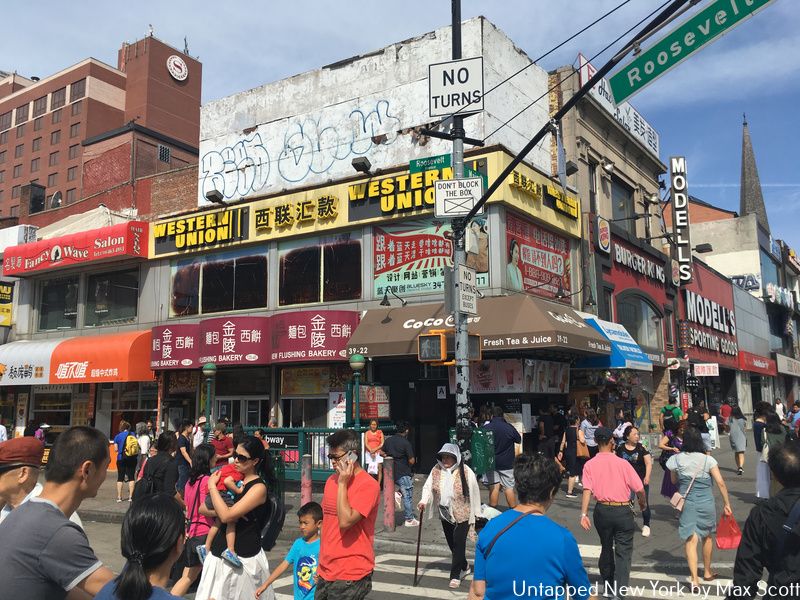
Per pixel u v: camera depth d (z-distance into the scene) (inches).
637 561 351.3
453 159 461.1
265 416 756.0
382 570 352.8
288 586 321.4
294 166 792.3
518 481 145.6
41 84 2950.3
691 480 303.3
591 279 802.2
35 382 878.4
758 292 1716.3
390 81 742.5
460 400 426.6
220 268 813.9
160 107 2783.0
